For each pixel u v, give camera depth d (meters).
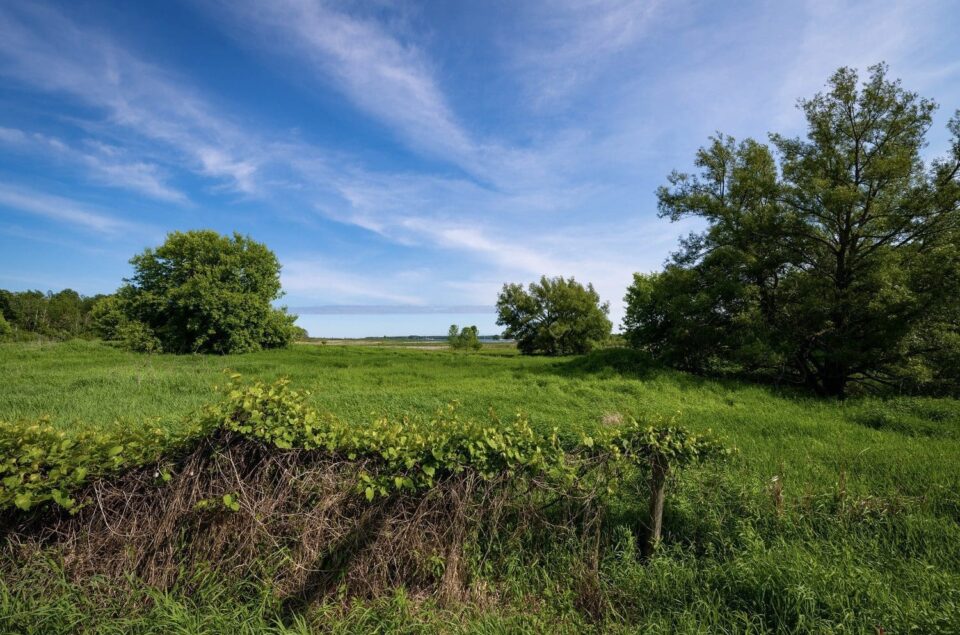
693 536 4.23
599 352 21.81
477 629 2.94
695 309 18.00
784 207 17.30
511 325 49.06
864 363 15.53
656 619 3.18
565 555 3.64
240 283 34.88
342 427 3.54
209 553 3.28
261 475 3.39
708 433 4.18
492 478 3.46
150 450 3.27
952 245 14.38
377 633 2.92
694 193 20.73
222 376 15.45
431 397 12.36
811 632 2.90
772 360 16.12
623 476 4.00
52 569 3.07
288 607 3.15
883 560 3.81
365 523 3.37
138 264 33.06
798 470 6.08
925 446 7.71
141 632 2.84
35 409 9.72
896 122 15.42
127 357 24.69
